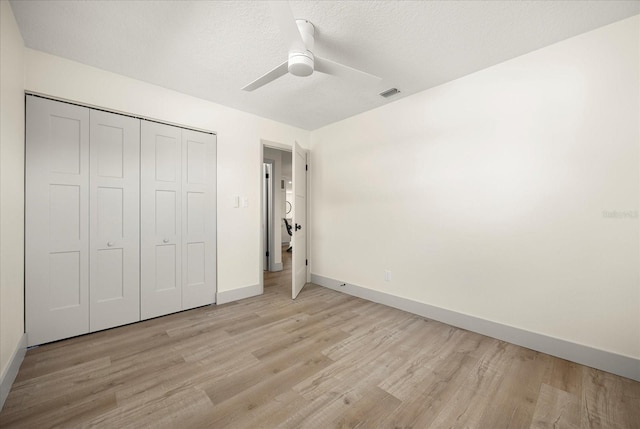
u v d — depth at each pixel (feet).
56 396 4.94
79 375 5.58
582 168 6.13
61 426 4.25
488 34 6.07
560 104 6.38
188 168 9.32
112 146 7.79
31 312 6.60
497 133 7.34
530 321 6.86
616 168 5.74
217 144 10.03
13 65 5.59
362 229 10.98
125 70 7.65
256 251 11.20
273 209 16.02
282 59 7.11
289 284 13.05
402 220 9.59
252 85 6.42
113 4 5.16
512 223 7.12
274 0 4.10
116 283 7.88
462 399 4.98
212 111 9.86
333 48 6.61
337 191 12.04
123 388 5.19
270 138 11.69
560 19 5.59
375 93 9.13
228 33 6.05
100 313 7.62
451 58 7.04
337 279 12.04
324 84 8.48
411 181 9.32
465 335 7.57
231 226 10.43
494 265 7.44
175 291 9.05
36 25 5.77
